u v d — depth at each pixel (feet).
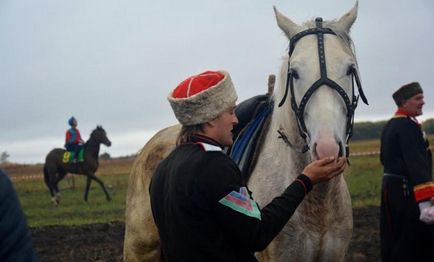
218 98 9.20
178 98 9.32
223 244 8.84
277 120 13.21
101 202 55.36
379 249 25.84
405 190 16.16
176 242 9.02
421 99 16.29
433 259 16.12
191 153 9.17
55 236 33.73
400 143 16.05
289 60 12.43
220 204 8.67
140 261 16.90
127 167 109.60
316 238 12.53
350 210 13.30
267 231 8.87
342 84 11.50
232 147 14.60
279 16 13.24
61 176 58.95
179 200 8.92
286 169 12.92
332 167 9.65
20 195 65.72
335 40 12.06
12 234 6.58
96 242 31.45
